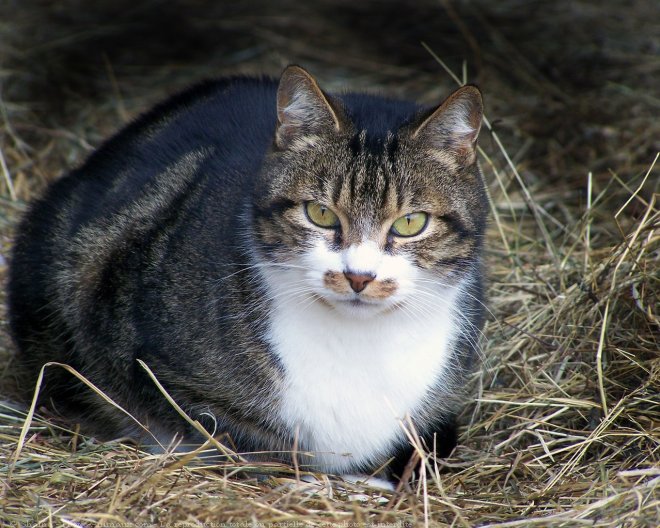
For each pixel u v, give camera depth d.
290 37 15.60
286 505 6.68
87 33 15.14
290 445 7.73
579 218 11.29
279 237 7.18
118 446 7.83
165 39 15.48
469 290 7.93
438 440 8.19
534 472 7.81
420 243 7.14
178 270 7.73
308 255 7.06
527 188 11.95
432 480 7.71
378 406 7.60
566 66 14.19
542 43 14.81
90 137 13.20
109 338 8.08
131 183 8.59
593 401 8.44
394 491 7.24
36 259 8.77
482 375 8.91
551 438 8.33
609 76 13.91
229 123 8.76
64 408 8.65
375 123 7.41
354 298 6.98
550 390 8.73
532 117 13.23
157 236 8.03
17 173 12.44
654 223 9.32
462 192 7.33
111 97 14.04
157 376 7.75
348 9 16.23
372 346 7.36
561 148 12.72
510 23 15.39
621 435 7.84
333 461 7.80
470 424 8.68
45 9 15.49
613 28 15.04
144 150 8.90
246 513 6.56
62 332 8.51
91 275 8.30
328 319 7.23
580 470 7.69
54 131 13.16
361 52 15.23
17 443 7.67
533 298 9.89
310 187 7.09
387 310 7.17
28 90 13.91
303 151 7.24
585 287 9.27
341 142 7.18
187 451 8.02
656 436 7.73
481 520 6.91
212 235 7.68
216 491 7.02
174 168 8.48
